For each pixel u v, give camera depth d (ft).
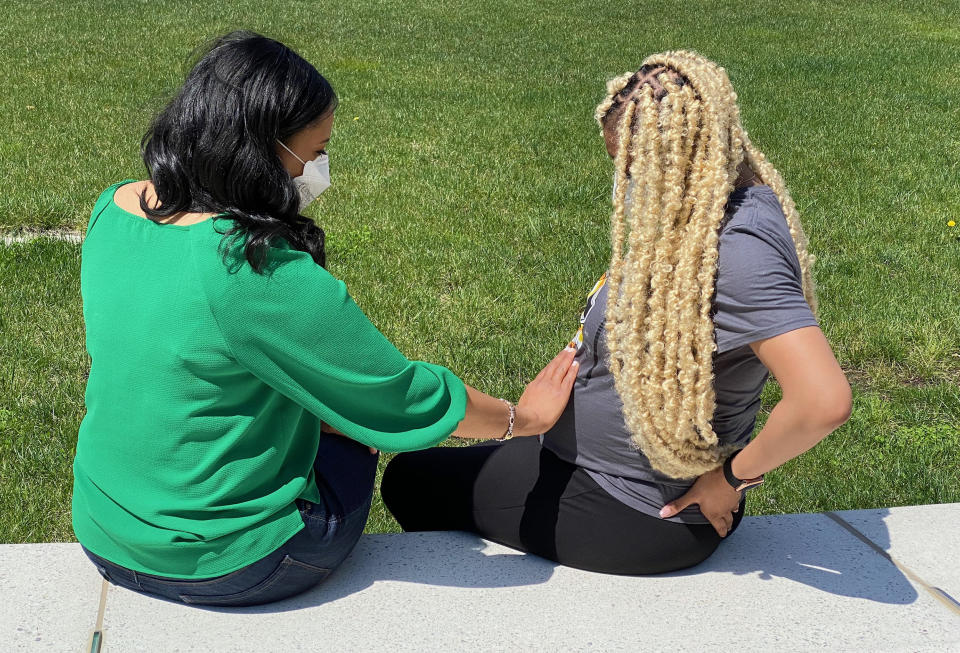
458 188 24.23
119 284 5.78
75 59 38.99
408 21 53.01
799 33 53.98
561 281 18.34
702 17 58.39
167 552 6.06
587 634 6.52
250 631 6.36
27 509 10.90
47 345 14.71
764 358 5.92
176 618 6.44
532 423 6.86
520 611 6.72
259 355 5.65
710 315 6.05
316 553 6.48
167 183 5.70
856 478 12.19
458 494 7.68
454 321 16.31
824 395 5.62
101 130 28.37
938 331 16.57
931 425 13.66
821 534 7.93
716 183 5.99
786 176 26.58
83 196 22.31
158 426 5.82
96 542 6.37
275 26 49.34
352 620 6.53
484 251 19.80
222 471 5.99
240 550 6.13
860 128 32.53
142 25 47.57
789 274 5.94
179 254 5.64
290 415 6.17
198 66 5.78
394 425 6.12
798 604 6.92
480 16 55.93
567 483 7.22
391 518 11.10
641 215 6.23
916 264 19.86
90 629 6.31
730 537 7.86
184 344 5.60
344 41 46.47
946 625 6.73
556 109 34.22
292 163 6.01
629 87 6.46
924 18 60.59
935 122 33.86
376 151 27.55
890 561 7.53
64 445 12.16
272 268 5.55
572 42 49.47
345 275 18.15
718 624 6.66
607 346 6.63
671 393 6.32
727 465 6.61
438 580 7.04
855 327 16.65
